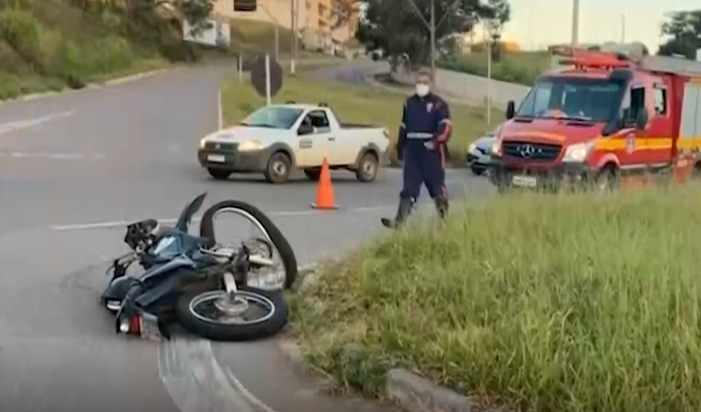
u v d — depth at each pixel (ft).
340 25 335.47
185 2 294.87
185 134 103.91
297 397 19.29
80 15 232.53
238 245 27.53
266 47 308.60
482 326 19.86
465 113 152.25
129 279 25.30
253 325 22.98
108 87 182.19
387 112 138.00
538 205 31.30
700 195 35.45
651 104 53.98
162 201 52.26
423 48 183.83
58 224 41.91
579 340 17.67
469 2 182.80
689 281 19.75
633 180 50.16
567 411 16.44
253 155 64.44
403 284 23.89
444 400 17.69
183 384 20.02
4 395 19.07
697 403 16.10
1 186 56.75
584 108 52.42
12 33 172.45
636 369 16.62
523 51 184.55
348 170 73.97
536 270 22.00
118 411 18.31
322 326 23.24
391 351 20.11
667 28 148.46
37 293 27.78
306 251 36.04
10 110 127.44
